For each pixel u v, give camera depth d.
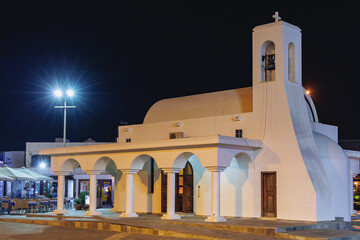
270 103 21.41
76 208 29.20
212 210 19.80
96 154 24.09
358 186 32.28
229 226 18.28
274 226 17.67
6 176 29.11
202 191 22.84
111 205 36.78
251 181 21.47
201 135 23.48
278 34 21.56
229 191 22.16
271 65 22.02
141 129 26.05
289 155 20.48
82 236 18.38
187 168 23.80
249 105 22.80
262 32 22.06
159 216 23.22
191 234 16.91
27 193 39.53
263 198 21.12
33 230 20.14
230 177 22.19
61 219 22.33
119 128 27.02
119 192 26.45
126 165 22.91
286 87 21.22
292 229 17.61
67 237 18.17
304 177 19.94
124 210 26.14
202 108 24.36
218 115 23.38
